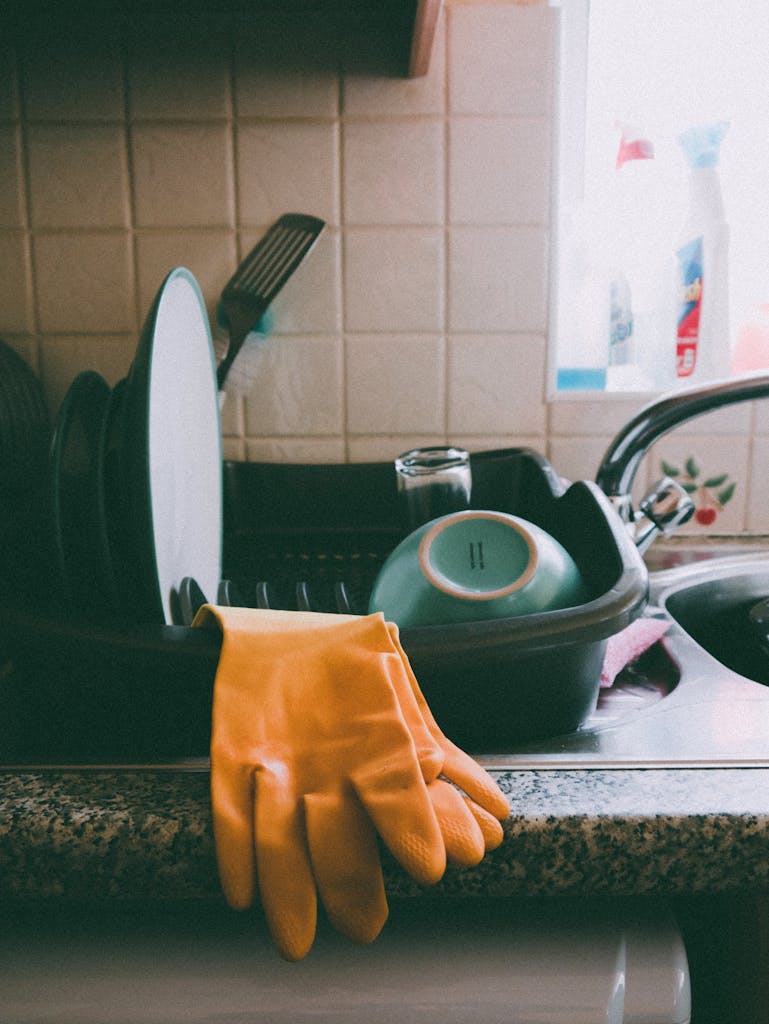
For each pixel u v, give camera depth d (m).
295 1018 0.36
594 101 0.95
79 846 0.35
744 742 0.43
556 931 0.38
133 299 0.83
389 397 0.85
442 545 0.48
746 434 0.86
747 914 0.39
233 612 0.42
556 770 0.40
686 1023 0.36
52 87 0.79
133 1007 0.36
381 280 0.83
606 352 0.86
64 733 0.41
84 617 0.40
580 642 0.39
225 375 0.81
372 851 0.33
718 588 0.79
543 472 0.72
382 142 0.81
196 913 0.39
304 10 0.78
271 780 0.34
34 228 0.81
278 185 0.81
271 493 0.83
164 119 0.80
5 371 0.75
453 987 0.36
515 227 0.82
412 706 0.37
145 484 0.46
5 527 0.52
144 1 0.75
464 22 0.79
